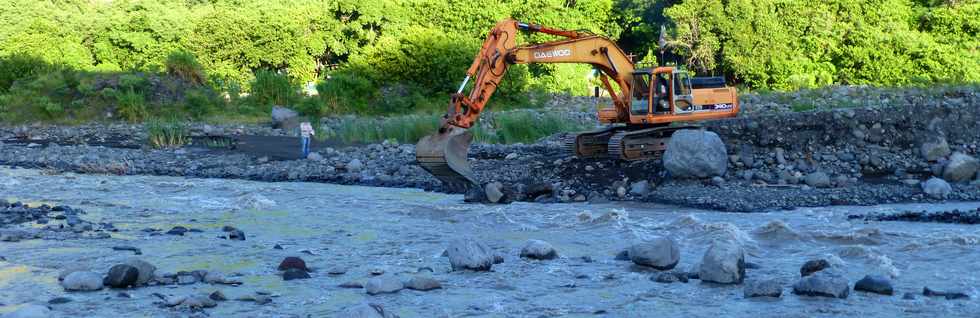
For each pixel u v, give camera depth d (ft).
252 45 193.88
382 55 147.84
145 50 229.86
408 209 50.90
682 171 57.00
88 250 36.14
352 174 69.10
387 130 97.25
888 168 60.54
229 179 70.44
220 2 281.33
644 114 63.72
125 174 74.28
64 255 34.91
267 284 29.99
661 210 50.16
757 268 32.45
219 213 49.44
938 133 63.98
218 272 30.66
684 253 35.83
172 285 29.73
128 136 103.30
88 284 28.68
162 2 288.10
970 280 29.55
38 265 32.91
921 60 165.78
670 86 63.10
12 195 58.08
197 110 126.52
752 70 175.01
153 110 126.41
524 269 32.48
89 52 230.27
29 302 26.94
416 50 147.43
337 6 205.77
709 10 175.83
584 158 64.75
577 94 186.80
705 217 46.96
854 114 64.59
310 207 52.29
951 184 56.54
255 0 271.49
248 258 34.83
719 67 187.01
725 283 29.55
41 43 212.64
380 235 41.39
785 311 25.63
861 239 37.70
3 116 122.93
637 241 39.04
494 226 44.24
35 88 127.75
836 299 27.02
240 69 194.80
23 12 273.95
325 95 134.92
